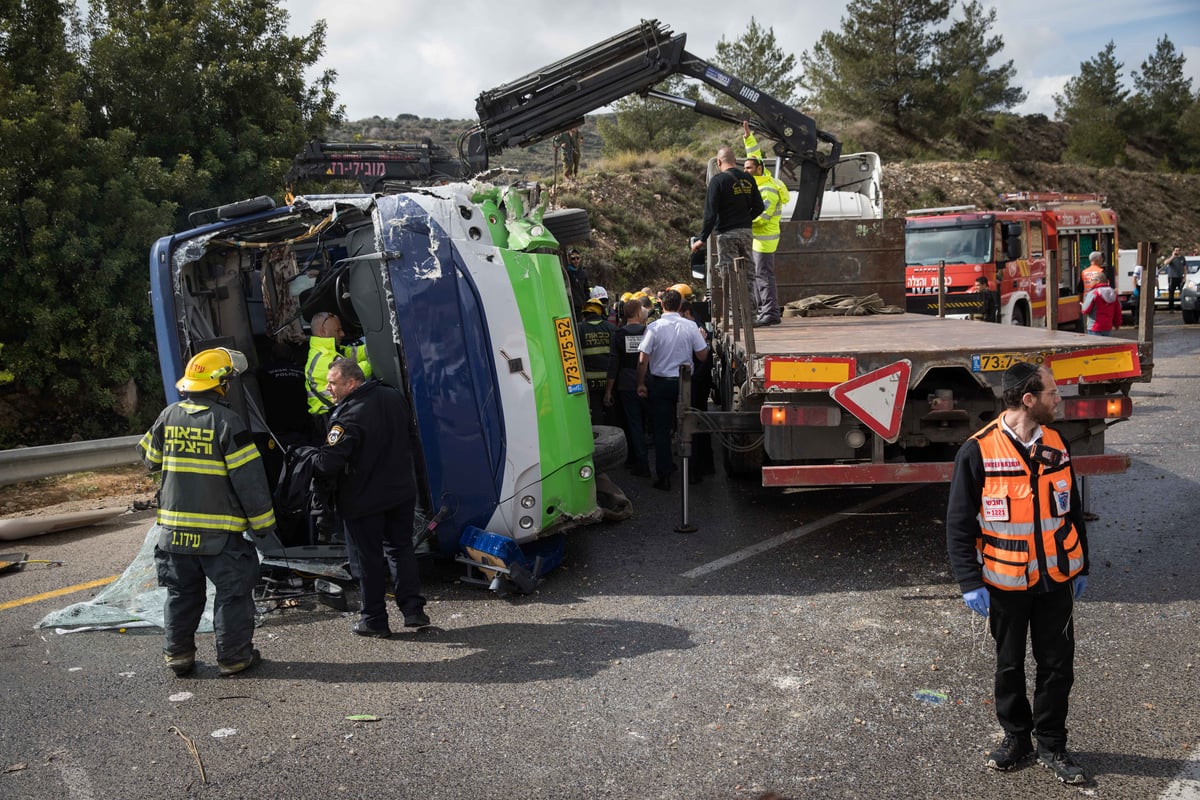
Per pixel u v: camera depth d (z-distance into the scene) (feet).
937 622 16.96
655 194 88.17
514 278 19.93
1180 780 11.47
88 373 38.11
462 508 19.51
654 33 37.78
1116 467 19.03
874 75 145.69
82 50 42.60
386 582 20.80
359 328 22.25
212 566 15.52
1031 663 15.35
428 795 11.82
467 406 19.27
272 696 14.94
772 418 19.04
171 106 43.14
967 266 53.31
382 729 13.65
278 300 23.98
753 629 16.93
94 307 37.60
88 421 39.04
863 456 19.75
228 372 15.93
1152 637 15.81
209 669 16.17
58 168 37.52
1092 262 47.14
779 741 12.82
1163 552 20.24
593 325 31.37
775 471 19.20
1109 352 18.85
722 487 28.63
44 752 13.25
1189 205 158.81
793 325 28.78
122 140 39.11
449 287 19.16
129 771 12.66
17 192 36.63
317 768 12.59
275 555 20.24
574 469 20.80
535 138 38.14
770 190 29.19
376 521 17.04
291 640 17.43
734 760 12.36
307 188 47.19
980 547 11.96
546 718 13.79
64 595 20.61
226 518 15.52
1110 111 187.11
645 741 12.98
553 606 18.71
